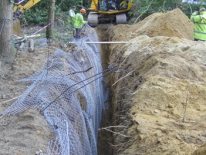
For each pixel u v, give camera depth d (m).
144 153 4.71
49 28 12.53
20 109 6.16
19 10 12.92
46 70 8.00
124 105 6.84
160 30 12.00
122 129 6.01
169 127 5.25
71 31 16.11
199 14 12.25
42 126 5.61
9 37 9.27
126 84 8.01
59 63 8.58
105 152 8.15
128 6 17.39
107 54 14.54
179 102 6.12
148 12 17.06
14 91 7.16
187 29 12.59
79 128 6.68
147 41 10.24
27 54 9.85
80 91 7.81
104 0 17.25
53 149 5.05
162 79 6.82
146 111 5.92
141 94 6.45
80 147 6.12
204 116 5.62
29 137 5.17
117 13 17.58
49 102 6.39
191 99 6.20
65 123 5.79
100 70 11.83
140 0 17.16
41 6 19.78
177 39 9.88
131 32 13.62
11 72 8.38
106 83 11.65
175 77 7.00
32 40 10.98
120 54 10.72
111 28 15.96
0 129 5.46
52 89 6.97
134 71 8.18
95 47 13.27
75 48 10.63
